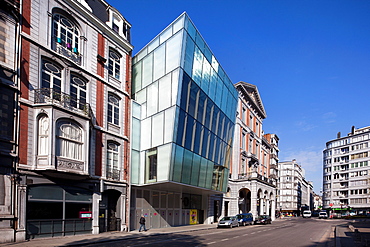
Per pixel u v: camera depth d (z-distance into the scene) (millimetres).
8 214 13969
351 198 81938
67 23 18656
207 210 34438
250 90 49906
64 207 16969
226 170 34406
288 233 23422
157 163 23188
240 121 43875
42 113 15836
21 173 14688
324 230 27719
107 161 20859
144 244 14922
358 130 88688
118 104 22656
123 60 23375
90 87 19688
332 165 90125
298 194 109938
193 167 25984
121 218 21359
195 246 14367
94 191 19016
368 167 78812
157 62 24828
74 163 16812
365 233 23062
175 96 22656
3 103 14250
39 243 13844
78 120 17391
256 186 41250
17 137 14664
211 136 29672
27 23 15844
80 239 15906
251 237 19578
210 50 28188
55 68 17375
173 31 23641
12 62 14891
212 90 29250
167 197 28297
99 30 21016
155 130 23828
